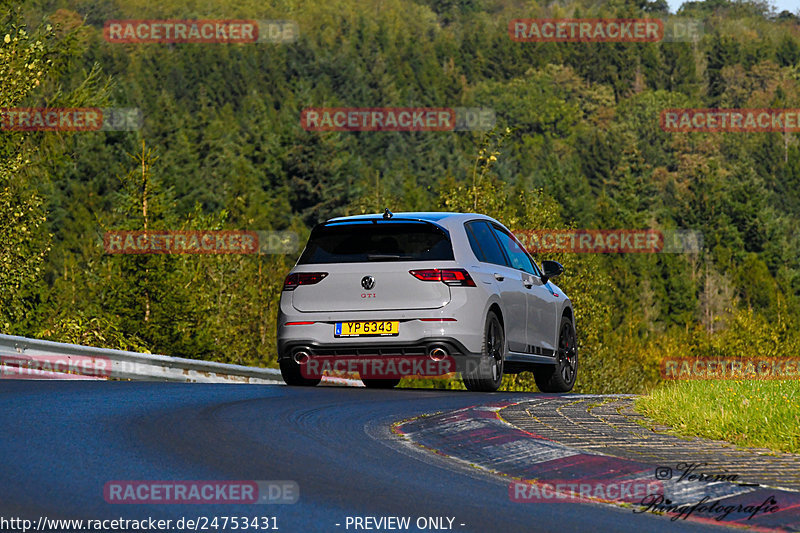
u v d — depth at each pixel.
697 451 26.50
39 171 108.38
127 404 34.25
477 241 44.62
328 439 28.58
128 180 190.12
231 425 30.41
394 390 42.34
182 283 179.88
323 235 43.91
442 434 29.16
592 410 35.03
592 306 151.00
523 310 46.50
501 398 38.56
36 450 25.62
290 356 43.09
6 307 107.75
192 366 54.56
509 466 25.14
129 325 173.88
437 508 20.81
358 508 20.69
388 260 42.44
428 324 41.66
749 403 33.44
